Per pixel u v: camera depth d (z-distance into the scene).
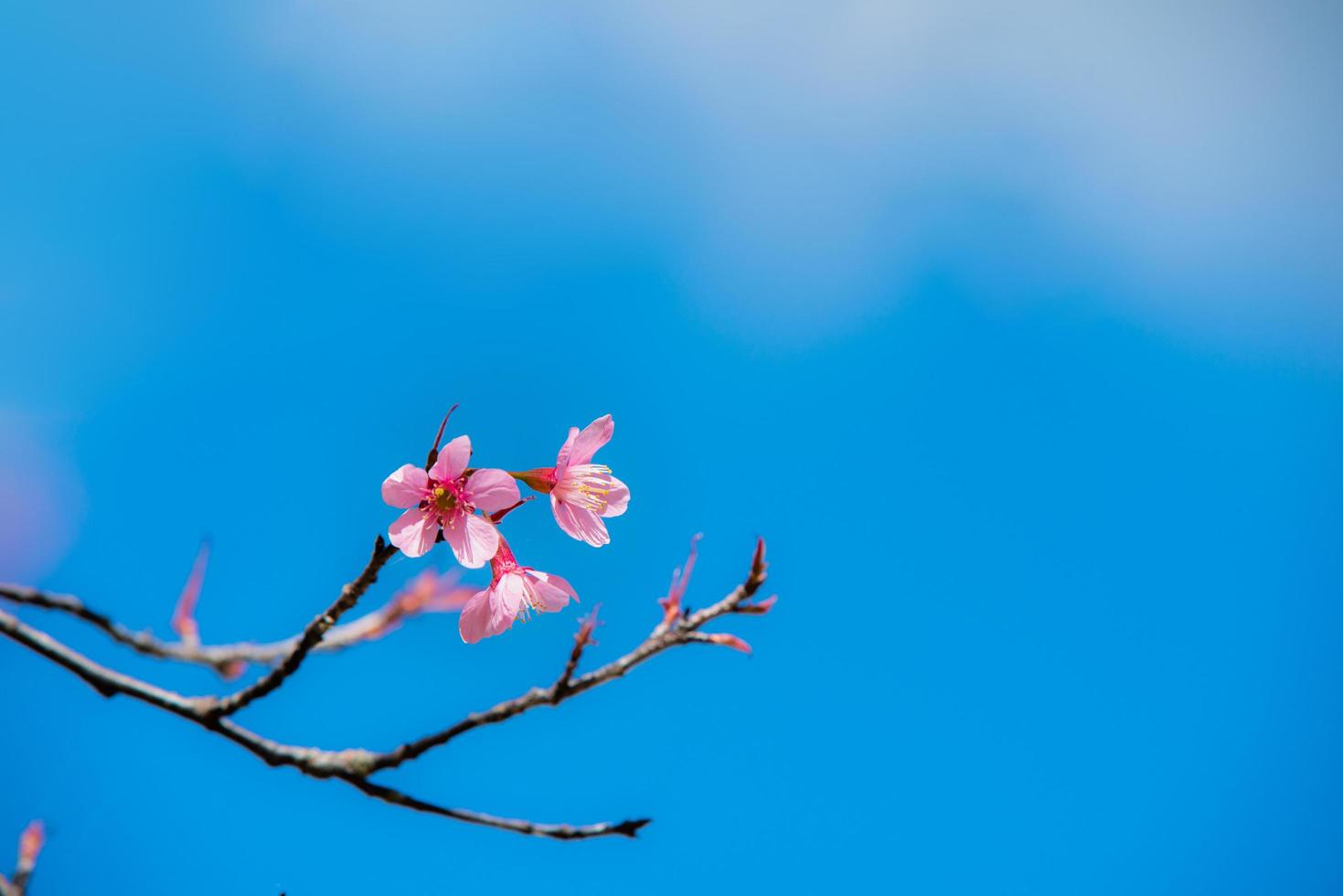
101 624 1.73
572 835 1.73
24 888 1.72
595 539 1.80
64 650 1.73
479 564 1.77
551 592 1.79
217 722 1.73
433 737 1.73
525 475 1.80
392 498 1.78
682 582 1.75
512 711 1.73
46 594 1.73
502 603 1.78
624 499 1.81
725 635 1.75
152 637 1.74
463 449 1.78
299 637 1.73
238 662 1.74
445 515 1.78
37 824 1.73
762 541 1.75
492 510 1.78
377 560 1.73
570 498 1.80
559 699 1.73
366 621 1.74
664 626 1.75
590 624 1.74
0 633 1.72
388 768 1.73
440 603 1.74
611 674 1.74
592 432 1.81
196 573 1.76
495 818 1.73
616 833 1.73
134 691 1.73
